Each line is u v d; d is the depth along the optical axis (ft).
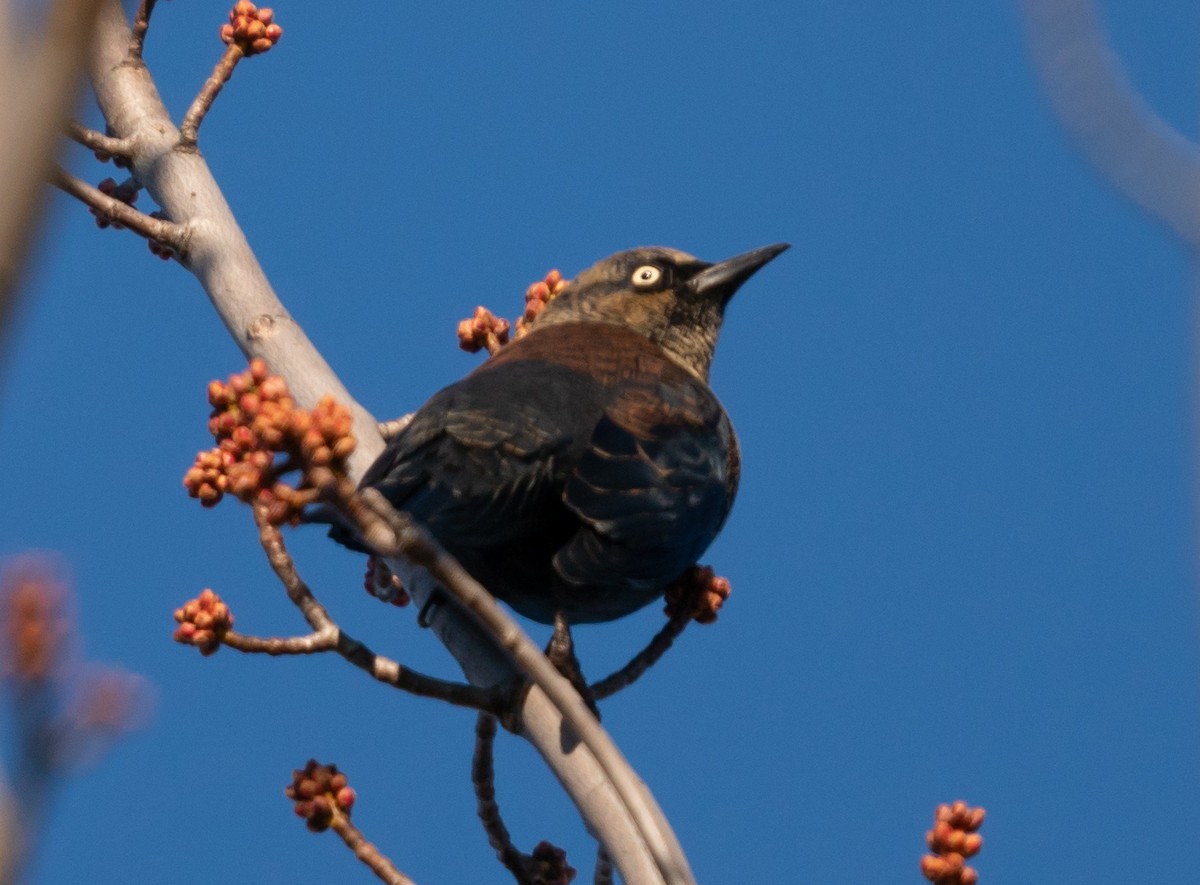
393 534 22.44
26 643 11.75
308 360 36.55
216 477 30.40
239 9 40.24
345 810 29.25
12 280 10.76
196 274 38.09
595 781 27.89
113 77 40.27
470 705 28.89
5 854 11.02
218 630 27.48
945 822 25.81
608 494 34.73
